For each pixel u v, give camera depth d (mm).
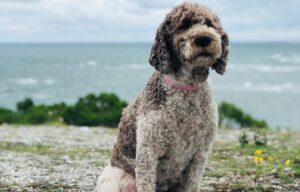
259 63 129375
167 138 6633
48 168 10945
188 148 6734
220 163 11383
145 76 87188
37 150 13523
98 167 11086
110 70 107188
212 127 6754
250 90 60750
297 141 15336
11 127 19297
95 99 21938
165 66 6641
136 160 6812
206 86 6707
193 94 6570
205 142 6812
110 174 7285
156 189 7246
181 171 7043
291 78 78812
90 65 131875
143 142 6684
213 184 9234
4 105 47406
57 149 13820
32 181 9680
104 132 17922
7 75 90375
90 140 15836
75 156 12570
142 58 185250
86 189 9070
